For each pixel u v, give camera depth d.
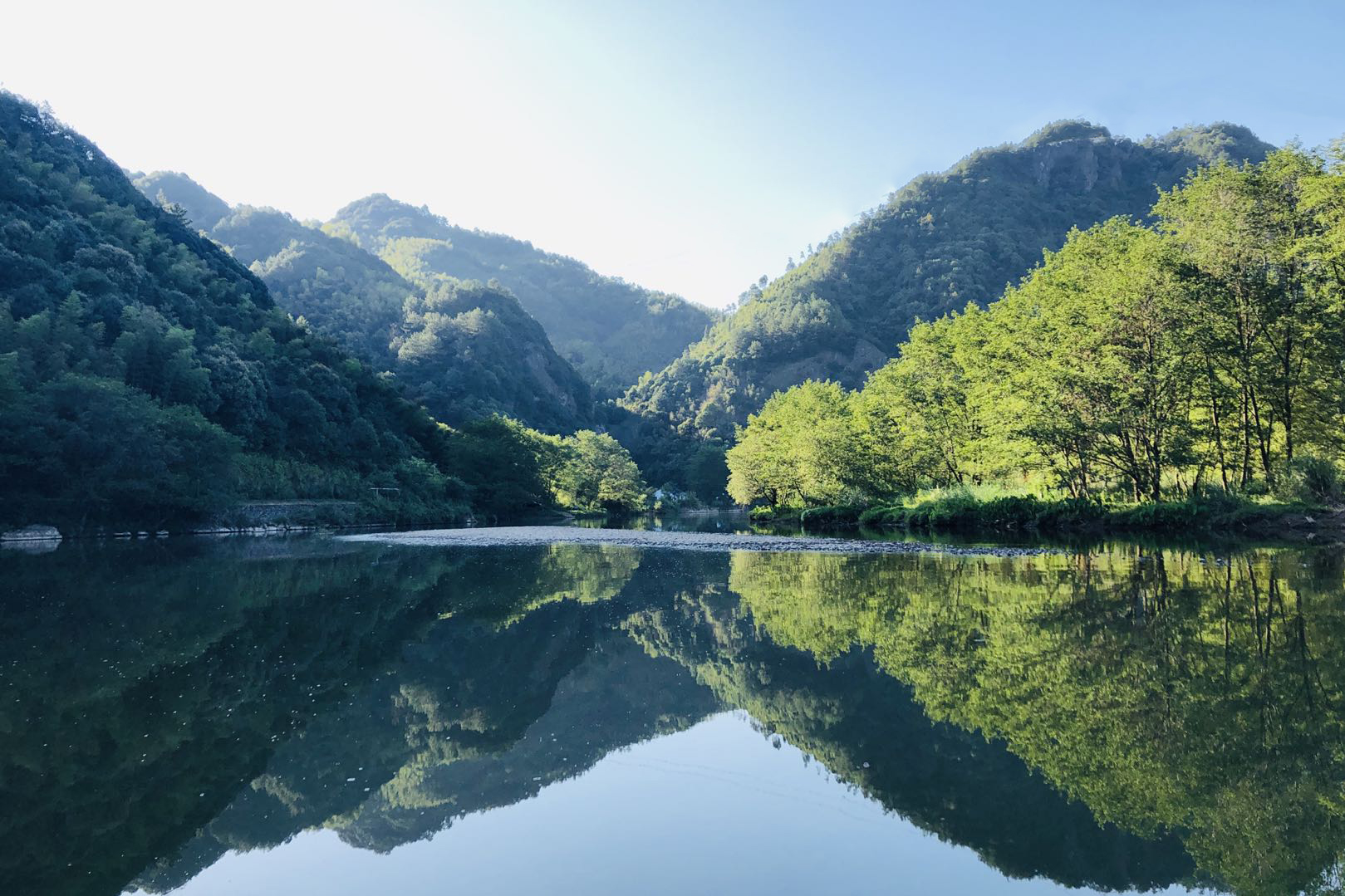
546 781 8.80
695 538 52.38
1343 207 34.72
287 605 21.86
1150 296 38.19
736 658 14.95
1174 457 38.81
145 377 69.75
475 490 101.56
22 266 70.19
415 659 15.18
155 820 7.75
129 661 14.61
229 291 104.50
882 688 12.29
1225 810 7.39
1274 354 38.00
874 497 64.00
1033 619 16.88
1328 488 35.97
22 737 10.22
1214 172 39.72
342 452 91.06
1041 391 42.09
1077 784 8.12
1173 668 12.20
